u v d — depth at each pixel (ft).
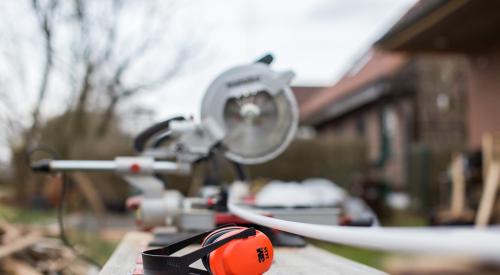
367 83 61.00
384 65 62.85
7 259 12.62
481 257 1.89
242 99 7.96
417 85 61.93
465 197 31.91
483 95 43.86
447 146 52.75
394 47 41.98
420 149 52.80
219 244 4.06
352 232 2.84
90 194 21.29
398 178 62.75
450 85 62.23
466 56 45.62
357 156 56.85
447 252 2.00
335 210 7.52
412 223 41.45
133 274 4.87
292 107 7.94
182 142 7.87
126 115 30.86
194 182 26.03
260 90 7.88
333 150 56.54
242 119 7.99
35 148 8.10
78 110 27.37
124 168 7.73
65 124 28.14
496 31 38.60
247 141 8.00
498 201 27.76
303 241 7.52
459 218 28.91
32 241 13.43
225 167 41.37
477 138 44.68
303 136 57.52
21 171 28.58
